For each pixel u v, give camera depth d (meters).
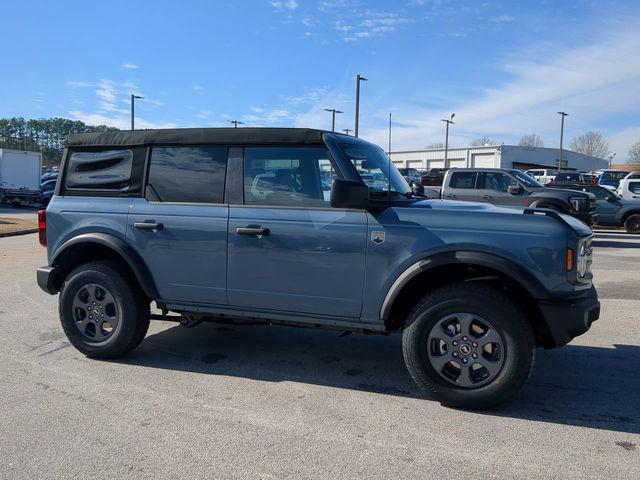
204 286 4.88
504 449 3.56
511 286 4.27
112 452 3.49
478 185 15.59
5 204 33.84
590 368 5.18
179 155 5.04
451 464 3.36
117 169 5.25
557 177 34.22
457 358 4.16
